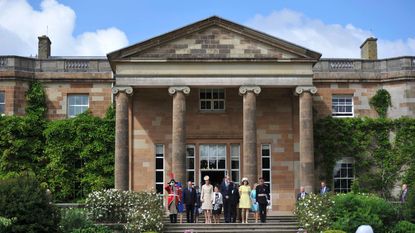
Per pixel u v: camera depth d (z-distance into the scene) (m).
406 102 45.25
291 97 44.44
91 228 29.98
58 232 27.95
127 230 31.22
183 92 39.91
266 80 40.12
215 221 33.66
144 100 44.16
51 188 44.06
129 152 43.38
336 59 46.53
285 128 44.19
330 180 44.41
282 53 40.44
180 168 39.16
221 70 40.19
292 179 43.72
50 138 44.59
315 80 46.06
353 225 30.59
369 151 45.03
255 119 39.94
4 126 44.06
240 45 40.53
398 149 44.81
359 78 46.22
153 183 43.38
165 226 32.25
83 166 44.91
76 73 46.00
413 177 44.19
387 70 46.16
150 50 40.25
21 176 28.27
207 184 33.44
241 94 40.19
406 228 31.03
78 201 43.56
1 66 45.00
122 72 39.91
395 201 39.88
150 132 43.88
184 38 40.47
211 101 44.59
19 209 26.12
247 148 39.41
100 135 44.94
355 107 46.09
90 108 45.72
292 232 32.22
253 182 38.97
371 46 50.31
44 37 51.38
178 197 33.69
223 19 40.31
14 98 44.72
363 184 44.50
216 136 43.97
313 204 32.81
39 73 45.84
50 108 45.69
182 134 39.53
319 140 44.91
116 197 33.88
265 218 33.97
